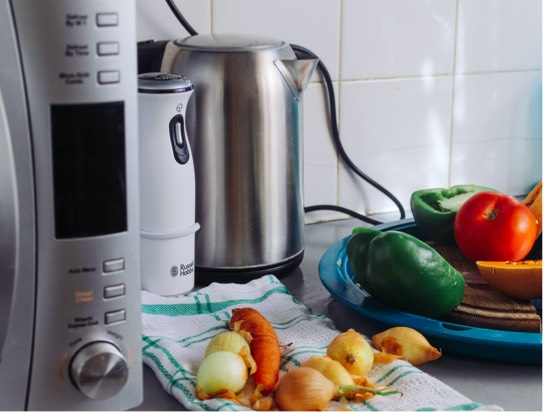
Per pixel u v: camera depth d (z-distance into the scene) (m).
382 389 0.62
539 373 0.68
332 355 0.65
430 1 1.07
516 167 1.20
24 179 0.48
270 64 0.80
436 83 1.11
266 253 0.83
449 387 0.62
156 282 0.79
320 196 1.06
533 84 1.17
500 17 1.12
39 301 0.50
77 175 0.49
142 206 0.77
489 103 1.15
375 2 1.04
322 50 1.02
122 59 0.49
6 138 0.48
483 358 0.69
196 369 0.65
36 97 0.48
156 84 0.74
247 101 0.79
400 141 1.10
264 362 0.64
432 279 0.71
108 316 0.51
